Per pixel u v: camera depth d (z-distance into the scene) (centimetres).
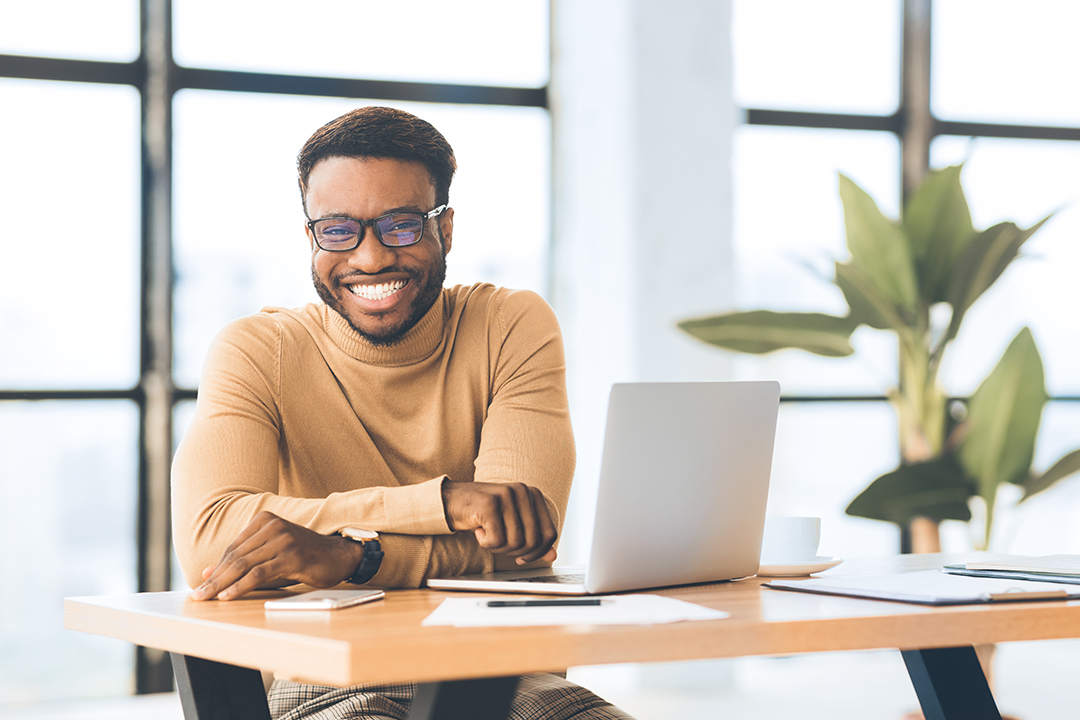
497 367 144
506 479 134
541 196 360
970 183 399
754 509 119
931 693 113
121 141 321
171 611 96
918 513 289
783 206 379
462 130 353
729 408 112
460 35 353
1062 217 402
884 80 393
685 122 339
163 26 322
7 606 309
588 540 334
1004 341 394
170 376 322
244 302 330
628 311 333
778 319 300
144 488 321
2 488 309
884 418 382
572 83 355
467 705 80
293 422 137
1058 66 407
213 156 328
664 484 106
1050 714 304
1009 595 96
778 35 383
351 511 115
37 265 313
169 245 323
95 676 315
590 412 345
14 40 312
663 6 338
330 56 340
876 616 87
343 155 133
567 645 77
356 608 96
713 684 331
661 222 336
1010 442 293
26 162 312
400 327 137
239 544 105
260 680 105
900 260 296
